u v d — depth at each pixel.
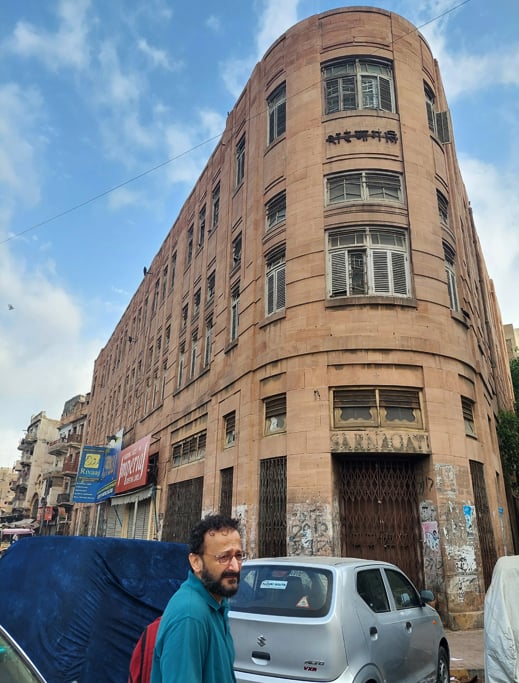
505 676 4.81
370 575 5.16
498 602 5.09
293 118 15.98
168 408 23.73
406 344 12.80
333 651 4.02
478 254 24.92
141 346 32.91
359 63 15.91
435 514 11.46
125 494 27.12
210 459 16.95
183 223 27.30
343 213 14.18
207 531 2.40
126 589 4.77
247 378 14.77
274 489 12.88
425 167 15.01
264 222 16.38
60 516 54.22
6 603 4.78
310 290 13.74
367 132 14.90
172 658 2.09
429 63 17.03
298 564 4.83
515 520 21.14
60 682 4.08
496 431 18.91
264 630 4.33
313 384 12.75
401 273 13.81
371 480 12.09
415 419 12.41
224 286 18.72
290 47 16.97
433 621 5.96
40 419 75.81
